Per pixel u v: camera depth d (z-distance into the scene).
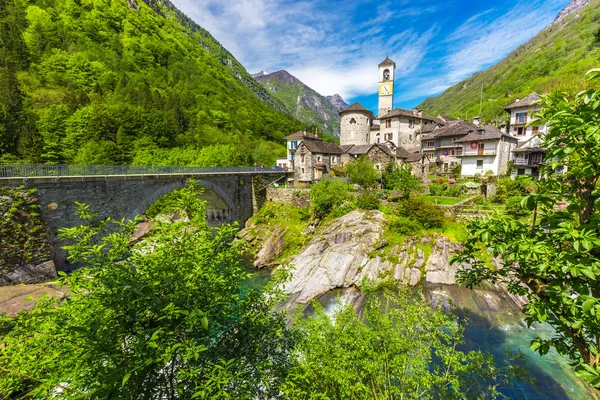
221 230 6.64
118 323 4.16
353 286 23.61
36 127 44.78
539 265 3.94
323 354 7.07
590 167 3.63
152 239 6.25
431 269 23.78
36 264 16.98
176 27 175.88
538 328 17.33
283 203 42.78
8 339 4.95
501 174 39.09
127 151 50.12
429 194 34.78
